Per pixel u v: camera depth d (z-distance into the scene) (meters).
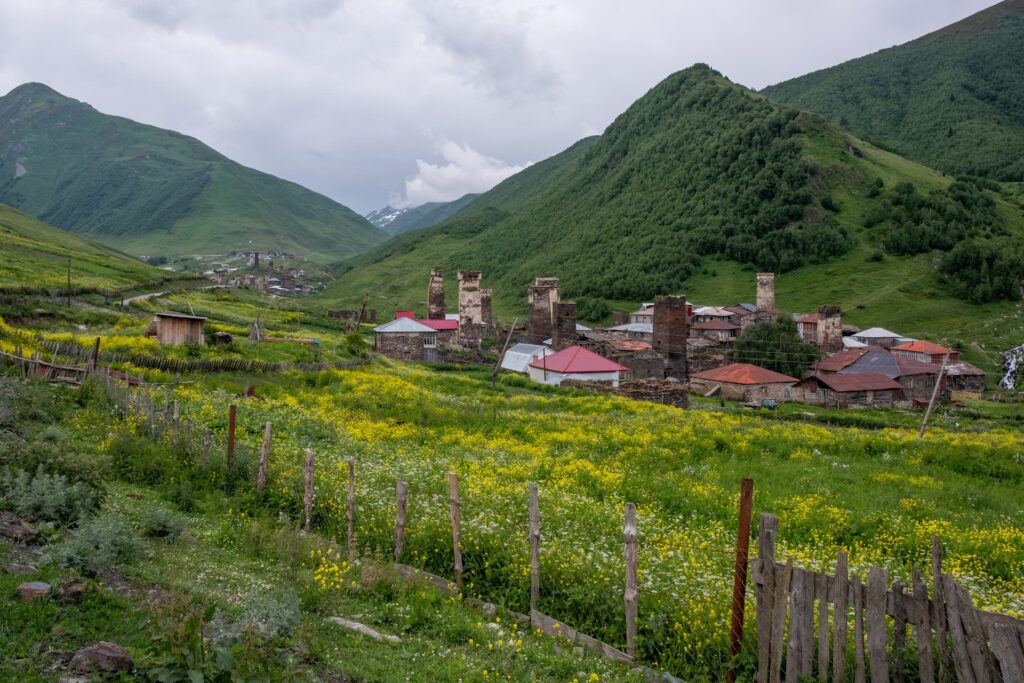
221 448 18.52
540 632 10.30
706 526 17.27
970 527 18.12
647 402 53.69
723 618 9.68
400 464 19.67
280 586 10.34
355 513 13.96
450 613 10.45
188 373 37.25
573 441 30.16
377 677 8.29
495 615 10.77
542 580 11.30
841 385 77.81
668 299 80.19
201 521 14.02
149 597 8.90
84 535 9.98
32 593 8.20
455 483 11.86
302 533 13.08
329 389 40.19
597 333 112.25
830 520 18.12
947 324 130.12
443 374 64.50
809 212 185.62
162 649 7.37
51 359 31.23
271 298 157.88
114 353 36.94
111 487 15.30
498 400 46.22
